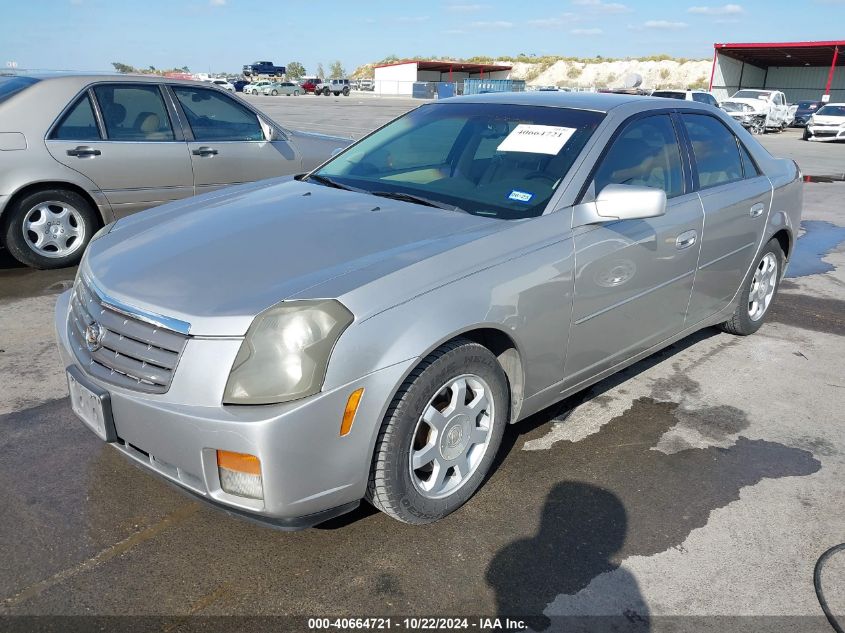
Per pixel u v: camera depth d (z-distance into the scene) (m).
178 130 6.27
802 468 3.24
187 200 3.58
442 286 2.53
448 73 79.50
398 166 3.63
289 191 3.47
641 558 2.59
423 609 2.32
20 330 4.59
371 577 2.45
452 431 2.67
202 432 2.21
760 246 4.46
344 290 2.34
